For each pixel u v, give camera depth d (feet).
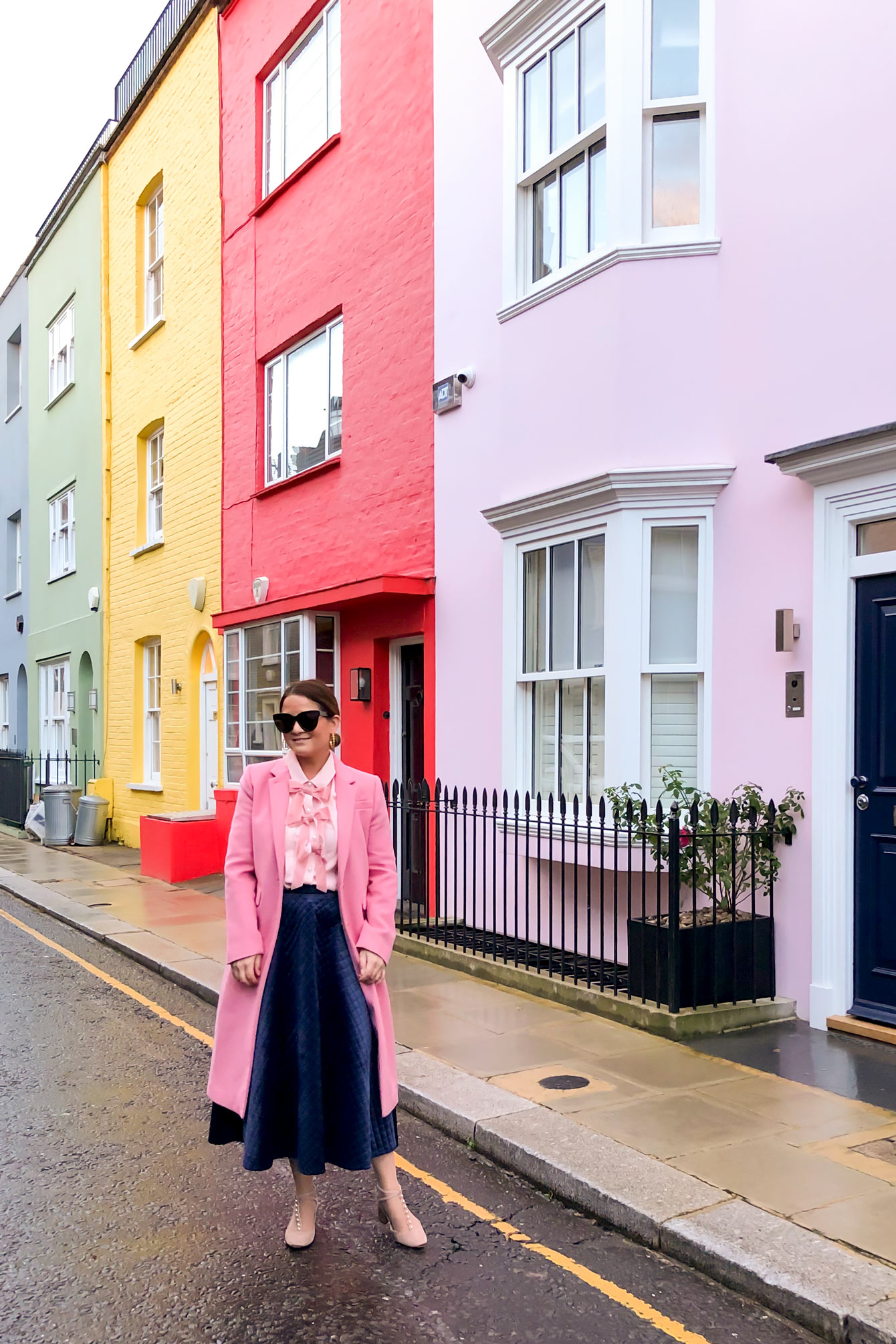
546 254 25.98
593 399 23.47
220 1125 11.88
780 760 20.36
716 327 21.94
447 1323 10.64
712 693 21.71
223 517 44.29
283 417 40.40
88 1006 23.31
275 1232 12.59
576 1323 10.66
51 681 68.69
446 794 26.91
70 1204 13.30
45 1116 16.38
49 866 45.88
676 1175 13.20
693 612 22.31
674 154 22.94
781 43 20.77
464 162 29.40
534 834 25.81
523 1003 21.77
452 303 29.81
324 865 11.88
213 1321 10.62
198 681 47.26
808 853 19.80
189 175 47.96
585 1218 12.97
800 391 20.21
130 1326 10.51
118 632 55.93
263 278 41.37
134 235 54.08
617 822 20.75
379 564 33.17
